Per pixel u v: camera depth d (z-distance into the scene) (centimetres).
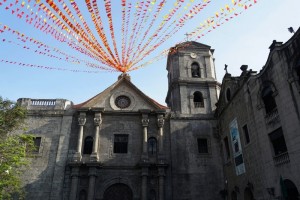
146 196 2717
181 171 2912
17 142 2338
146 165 2814
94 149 2897
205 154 3030
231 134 2758
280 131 1970
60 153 2892
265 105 2183
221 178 2925
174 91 3453
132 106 3212
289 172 1827
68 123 3058
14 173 2486
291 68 1834
